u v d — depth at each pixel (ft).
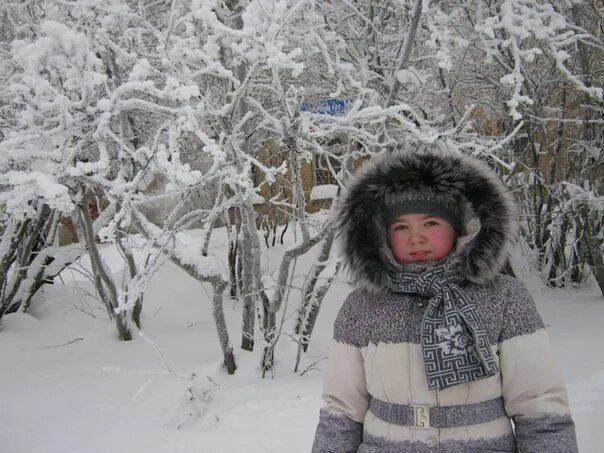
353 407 5.08
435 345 4.57
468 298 4.69
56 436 10.44
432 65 20.26
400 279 4.94
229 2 15.08
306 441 9.89
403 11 16.42
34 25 14.62
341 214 5.20
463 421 4.57
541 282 23.24
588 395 10.99
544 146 21.43
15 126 14.47
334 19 18.35
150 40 15.43
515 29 15.17
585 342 15.26
